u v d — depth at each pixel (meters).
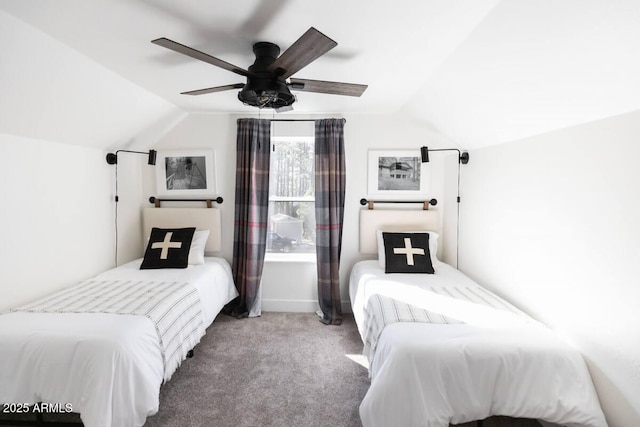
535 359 1.50
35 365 1.48
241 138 3.17
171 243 2.91
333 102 2.87
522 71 1.58
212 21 1.46
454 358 1.49
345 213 3.29
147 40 1.64
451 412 1.46
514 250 2.21
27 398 1.49
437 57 1.88
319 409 1.92
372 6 1.35
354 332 2.91
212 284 2.70
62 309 1.86
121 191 3.07
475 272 2.76
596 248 1.54
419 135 3.21
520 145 2.15
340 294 3.32
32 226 2.18
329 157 3.12
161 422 1.80
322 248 3.15
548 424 1.71
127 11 1.37
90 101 2.19
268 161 3.19
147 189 3.37
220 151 3.29
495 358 1.49
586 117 1.57
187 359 2.43
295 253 3.41
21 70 1.64
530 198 2.04
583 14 1.12
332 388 2.11
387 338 1.68
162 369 1.78
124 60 1.90
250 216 3.13
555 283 1.81
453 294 2.24
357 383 2.16
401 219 3.21
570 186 1.71
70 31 1.54
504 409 1.47
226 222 3.33
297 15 1.42
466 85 2.03
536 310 1.97
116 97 2.33
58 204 2.38
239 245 3.23
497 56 1.61
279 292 3.37
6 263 2.01
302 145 3.34
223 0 1.30
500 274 2.38
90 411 1.41
